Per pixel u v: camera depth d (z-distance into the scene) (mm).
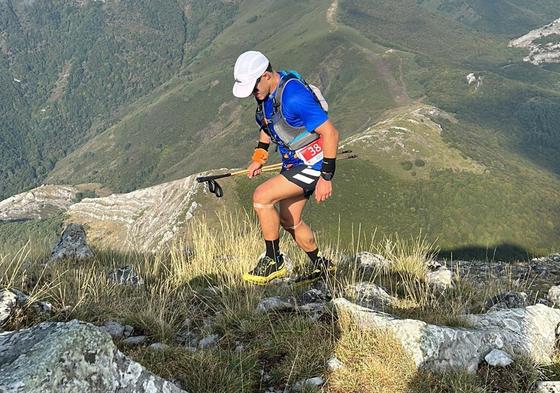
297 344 3678
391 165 151125
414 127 166875
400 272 6527
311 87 4270
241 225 7492
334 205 135125
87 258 7156
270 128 4383
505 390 3430
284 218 4961
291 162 4512
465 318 4254
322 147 4375
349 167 147250
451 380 3346
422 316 4562
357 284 5363
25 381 2148
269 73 4227
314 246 5234
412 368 3424
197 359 3498
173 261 6555
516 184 146000
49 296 4703
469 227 135375
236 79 4211
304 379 3361
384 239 7527
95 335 2486
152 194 146000
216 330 4297
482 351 3756
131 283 5711
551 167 194375
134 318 4398
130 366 2588
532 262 8797
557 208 141625
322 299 5051
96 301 4770
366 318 3943
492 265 8695
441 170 149875
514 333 4070
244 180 118375
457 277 6383
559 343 4160
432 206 137625
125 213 144625
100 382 2412
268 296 5113
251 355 3615
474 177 148625
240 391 3254
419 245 7453
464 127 194500
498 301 5617
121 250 8414
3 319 4004
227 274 5816
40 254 7512
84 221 155625
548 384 3404
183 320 4633
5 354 2432
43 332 2482
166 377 3350
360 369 3432
